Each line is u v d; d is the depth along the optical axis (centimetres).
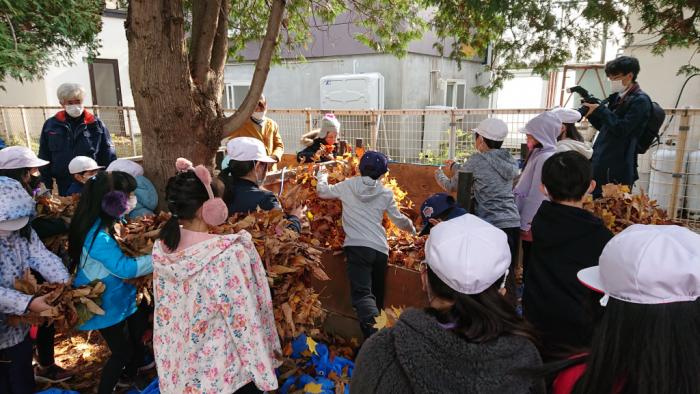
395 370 126
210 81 371
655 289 107
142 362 319
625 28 399
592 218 227
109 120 1139
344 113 820
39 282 288
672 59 754
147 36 329
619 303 113
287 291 290
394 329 133
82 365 357
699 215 632
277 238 289
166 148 349
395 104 1152
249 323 214
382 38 657
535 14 402
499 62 493
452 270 132
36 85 1323
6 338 259
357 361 138
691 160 625
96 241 256
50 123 482
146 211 341
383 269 367
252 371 214
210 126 365
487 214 371
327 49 1220
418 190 607
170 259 211
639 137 455
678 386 102
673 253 109
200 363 209
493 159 372
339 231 437
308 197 445
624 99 452
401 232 452
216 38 387
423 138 920
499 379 121
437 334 124
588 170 234
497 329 128
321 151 545
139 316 304
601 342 113
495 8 399
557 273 223
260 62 367
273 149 573
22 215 249
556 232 228
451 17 483
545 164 246
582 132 712
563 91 892
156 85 336
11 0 568
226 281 211
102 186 258
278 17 363
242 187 317
